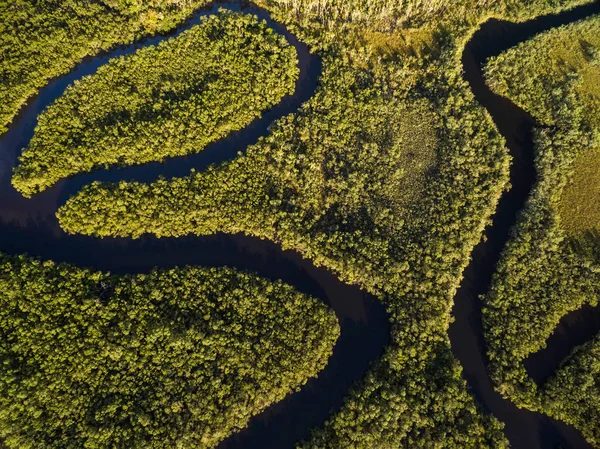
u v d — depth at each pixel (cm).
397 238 6919
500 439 5809
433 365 6262
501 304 6606
